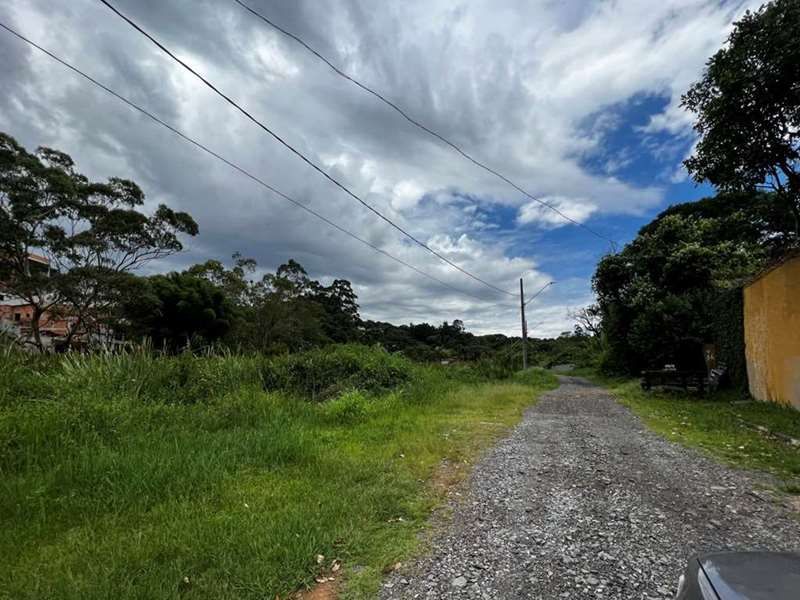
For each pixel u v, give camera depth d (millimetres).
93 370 8695
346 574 3330
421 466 6094
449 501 4855
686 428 8711
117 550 3457
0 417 6023
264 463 5887
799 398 10055
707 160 9922
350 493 4871
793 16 7648
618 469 5941
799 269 10000
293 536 3701
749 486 5160
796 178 9414
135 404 7840
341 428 8656
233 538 3627
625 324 26625
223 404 8688
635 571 3285
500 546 3742
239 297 45750
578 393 17953
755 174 9766
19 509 4180
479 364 26469
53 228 25906
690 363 18609
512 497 4934
